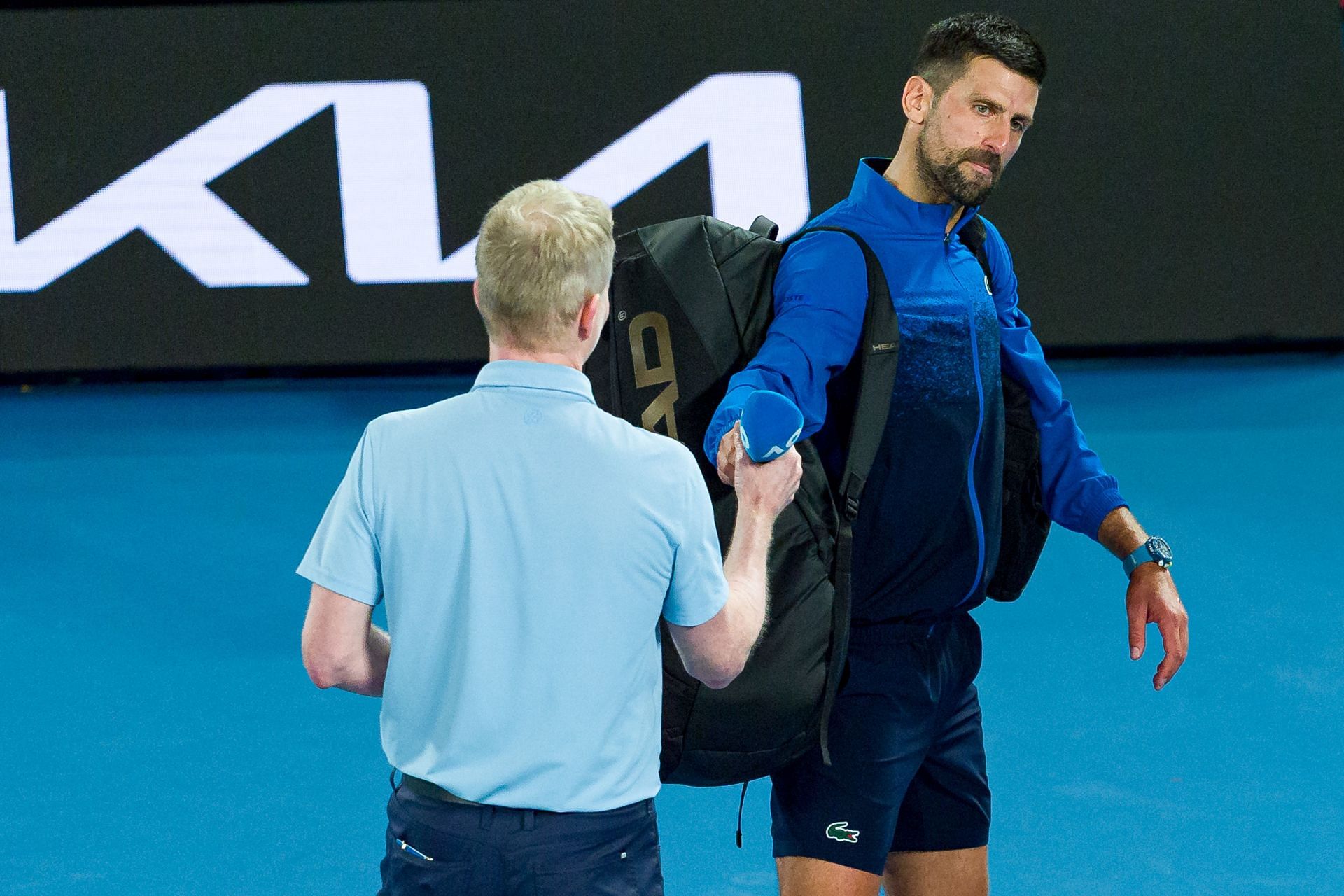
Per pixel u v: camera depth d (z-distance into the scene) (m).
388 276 24.62
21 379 25.02
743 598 6.45
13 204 24.03
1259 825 12.25
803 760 8.25
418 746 6.13
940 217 8.20
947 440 8.02
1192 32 25.11
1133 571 8.73
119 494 20.66
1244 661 15.46
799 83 24.64
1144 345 25.69
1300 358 26.61
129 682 15.21
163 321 24.44
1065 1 24.91
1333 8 25.27
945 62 7.98
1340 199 25.56
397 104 24.33
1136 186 25.33
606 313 6.34
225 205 24.31
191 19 23.95
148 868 11.68
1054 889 11.35
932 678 8.36
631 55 24.48
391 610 6.10
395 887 6.20
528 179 24.59
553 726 5.95
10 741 13.95
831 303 7.79
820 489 7.83
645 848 6.21
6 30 23.75
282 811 12.61
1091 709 14.49
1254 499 20.20
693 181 24.75
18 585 17.70
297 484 20.98
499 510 5.97
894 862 9.05
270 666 15.58
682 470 6.12
